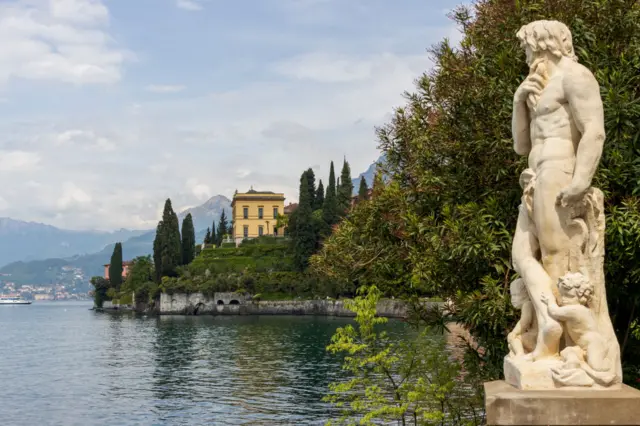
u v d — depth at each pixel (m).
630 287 14.87
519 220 9.41
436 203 18.66
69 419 41.56
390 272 20.17
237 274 170.88
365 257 20.84
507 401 7.72
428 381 19.70
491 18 18.45
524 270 9.01
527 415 7.65
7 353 83.81
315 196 176.50
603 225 8.77
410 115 20.16
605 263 14.30
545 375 8.16
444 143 18.02
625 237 13.67
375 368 19.06
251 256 181.88
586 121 8.71
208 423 38.69
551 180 8.84
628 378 14.99
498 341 16.47
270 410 41.34
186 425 38.53
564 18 16.03
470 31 19.19
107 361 72.25
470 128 17.62
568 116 8.96
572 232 8.80
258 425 37.38
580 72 8.87
